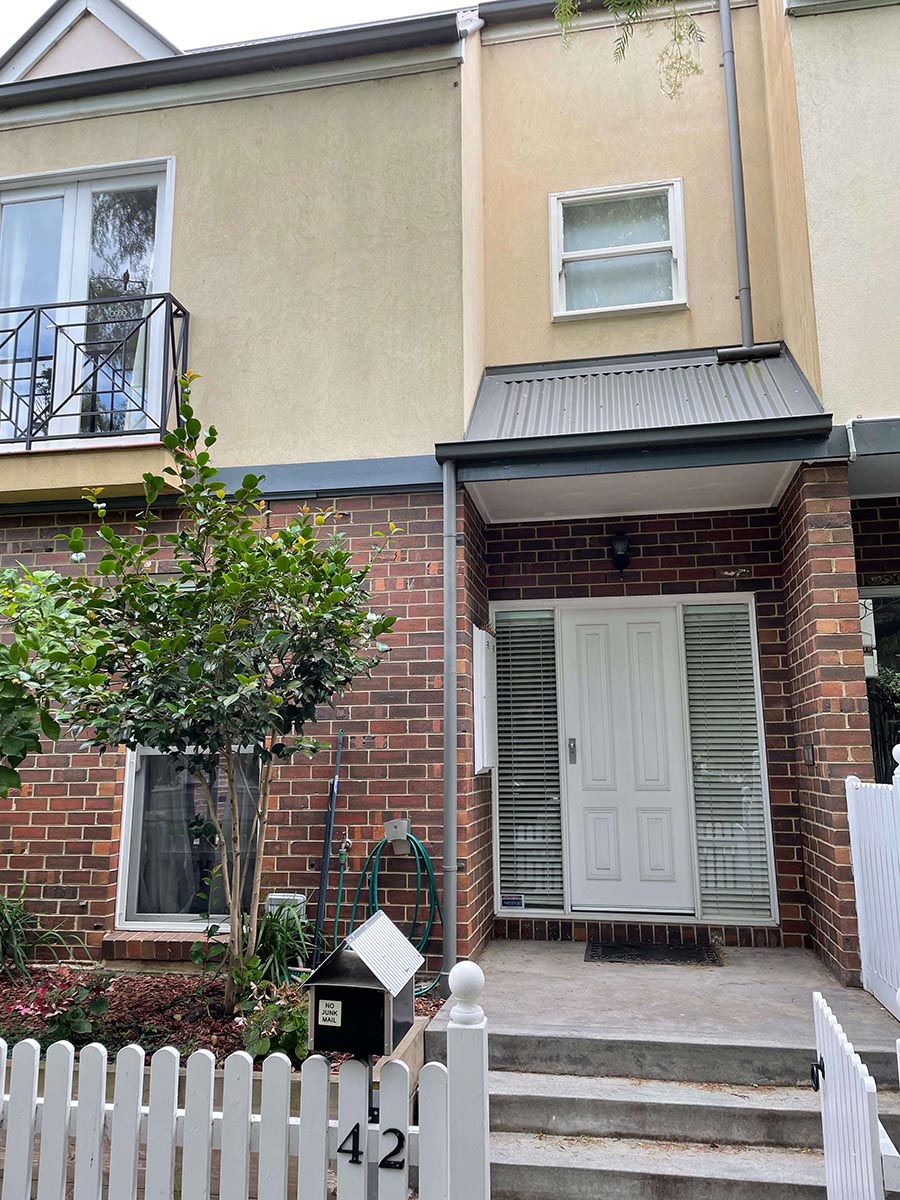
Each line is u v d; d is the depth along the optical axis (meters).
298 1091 3.48
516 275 6.76
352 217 5.73
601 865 5.91
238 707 3.67
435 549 5.24
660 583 6.04
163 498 5.56
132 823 5.42
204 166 5.98
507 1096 3.62
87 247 6.22
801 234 5.27
